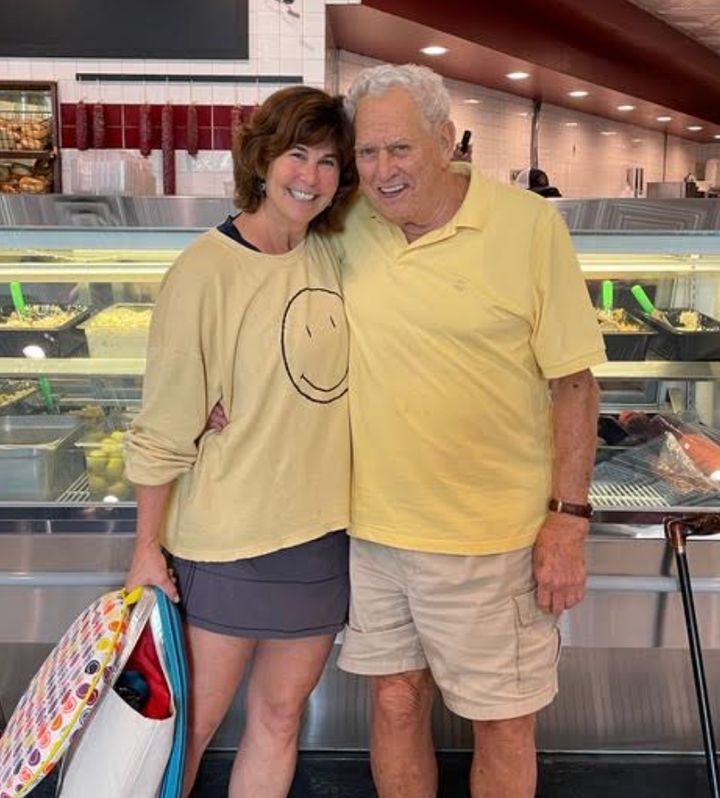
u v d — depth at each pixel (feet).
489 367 5.35
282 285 5.32
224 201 6.53
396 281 5.35
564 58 20.89
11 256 6.88
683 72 25.05
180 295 5.23
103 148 13.39
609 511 6.83
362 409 5.54
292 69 13.42
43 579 6.93
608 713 7.99
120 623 5.34
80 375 7.08
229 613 5.53
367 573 5.85
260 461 5.38
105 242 6.68
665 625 7.03
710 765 6.37
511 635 5.65
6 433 7.23
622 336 7.13
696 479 7.16
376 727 6.15
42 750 5.15
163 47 13.29
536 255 5.30
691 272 7.09
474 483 5.49
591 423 5.64
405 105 5.03
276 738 6.06
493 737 5.77
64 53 13.26
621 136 30.55
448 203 5.33
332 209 5.57
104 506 6.86
